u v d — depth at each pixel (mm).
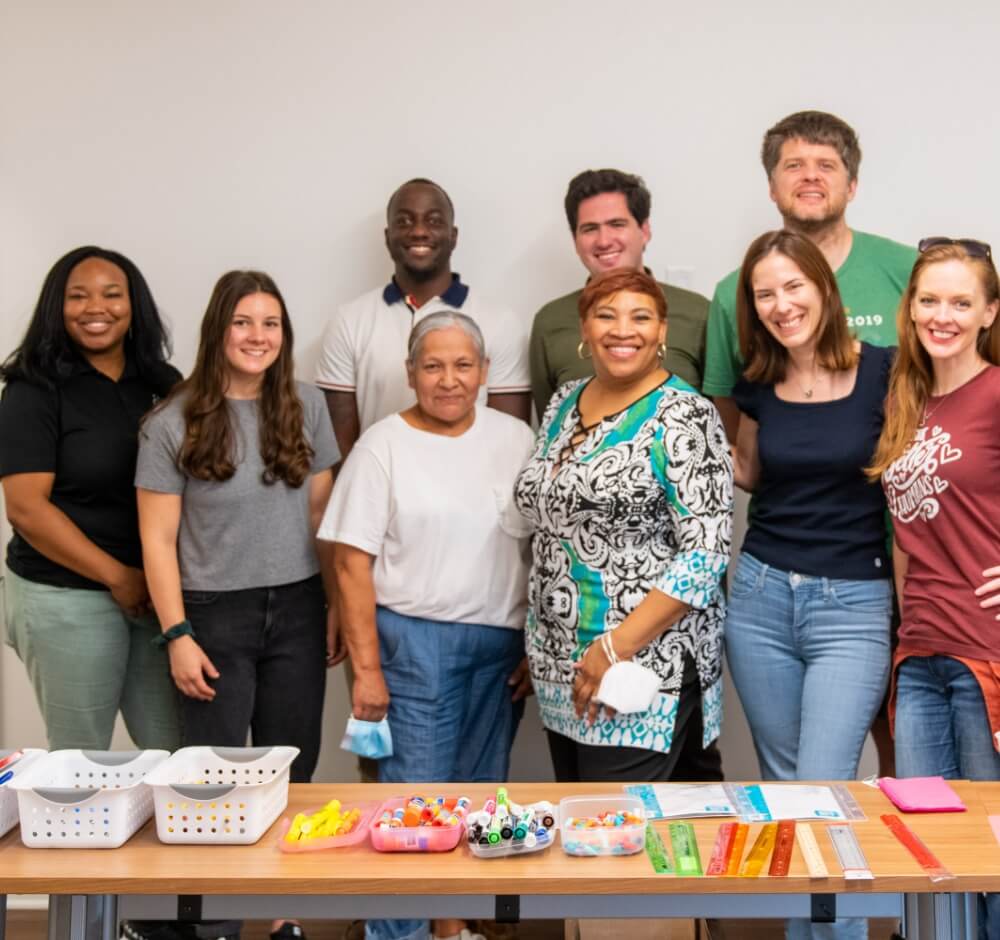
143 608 2965
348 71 3539
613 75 3518
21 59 3531
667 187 3545
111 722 3021
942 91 3492
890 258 3055
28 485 2832
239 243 3588
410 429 2859
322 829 1934
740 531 3586
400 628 2840
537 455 2742
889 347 2676
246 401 2795
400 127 3549
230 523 2766
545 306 3354
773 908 1792
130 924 2787
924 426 2400
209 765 2090
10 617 3043
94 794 1893
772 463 2664
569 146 3541
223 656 2781
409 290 3332
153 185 3568
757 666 2699
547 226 3568
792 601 2645
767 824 1959
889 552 2730
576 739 2611
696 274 3568
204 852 1893
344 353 3340
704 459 2506
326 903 1812
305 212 3576
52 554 2865
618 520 2521
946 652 2348
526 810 1938
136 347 3004
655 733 2545
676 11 3492
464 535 2814
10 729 3641
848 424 2596
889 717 2520
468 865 1832
